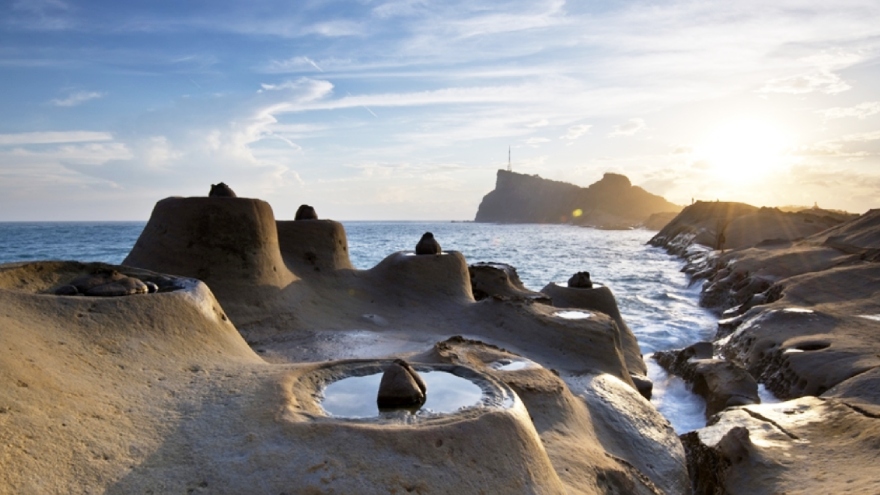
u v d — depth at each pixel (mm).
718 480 9766
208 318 8094
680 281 47594
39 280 8672
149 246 12352
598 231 179875
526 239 126812
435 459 5223
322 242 17125
